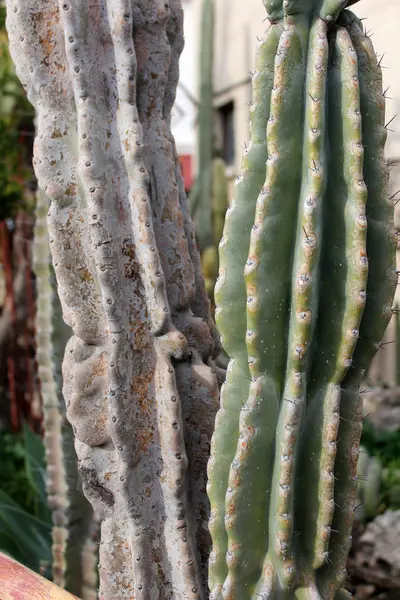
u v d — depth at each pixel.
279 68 0.74
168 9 0.88
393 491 1.59
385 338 2.75
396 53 2.49
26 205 2.40
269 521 0.80
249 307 0.75
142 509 0.87
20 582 0.89
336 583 0.82
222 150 3.63
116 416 0.85
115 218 0.85
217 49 3.61
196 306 0.96
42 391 1.18
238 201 0.77
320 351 0.77
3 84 2.27
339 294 0.76
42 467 1.35
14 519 1.22
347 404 0.79
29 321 2.34
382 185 0.76
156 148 0.89
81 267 0.88
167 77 0.91
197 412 0.88
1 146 2.31
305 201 0.73
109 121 0.86
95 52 0.85
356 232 0.74
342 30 0.75
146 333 0.87
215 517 0.81
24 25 0.86
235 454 0.79
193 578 0.88
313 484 0.79
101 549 0.91
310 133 0.73
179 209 0.90
